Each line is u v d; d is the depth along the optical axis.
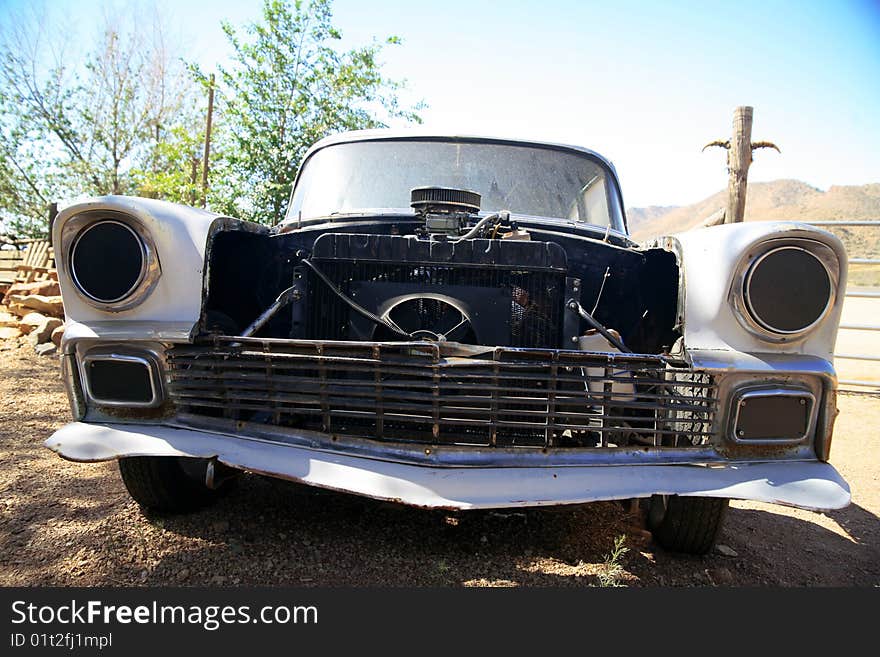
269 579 2.26
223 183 11.35
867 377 8.05
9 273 9.94
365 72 12.90
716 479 2.20
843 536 3.11
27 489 2.98
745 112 6.19
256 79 12.05
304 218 3.36
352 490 2.16
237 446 2.28
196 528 2.63
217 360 2.30
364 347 2.19
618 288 2.82
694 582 2.43
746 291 2.17
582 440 2.45
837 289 2.18
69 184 19.52
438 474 2.18
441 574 2.34
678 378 2.28
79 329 2.30
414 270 2.51
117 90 19.72
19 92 18.83
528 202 3.31
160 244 2.24
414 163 3.43
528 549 2.59
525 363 2.17
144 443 2.29
